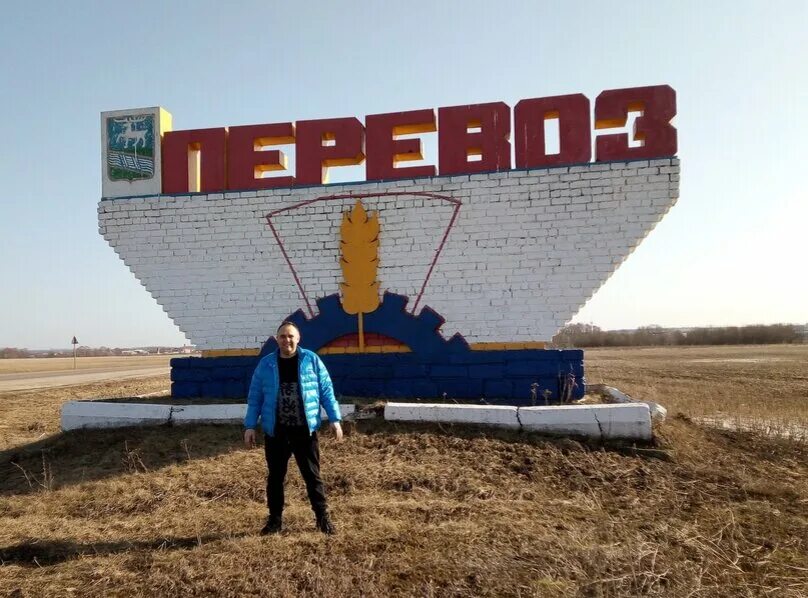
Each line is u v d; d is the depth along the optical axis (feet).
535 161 27.99
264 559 14.47
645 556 14.33
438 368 28.22
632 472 20.72
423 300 28.53
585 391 29.50
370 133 29.40
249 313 29.71
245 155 30.30
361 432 24.00
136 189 30.78
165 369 127.13
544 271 27.68
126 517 18.35
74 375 104.83
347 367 28.89
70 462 23.43
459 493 19.12
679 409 35.29
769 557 14.76
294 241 29.45
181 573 13.91
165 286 30.32
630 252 27.12
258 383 16.42
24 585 13.61
